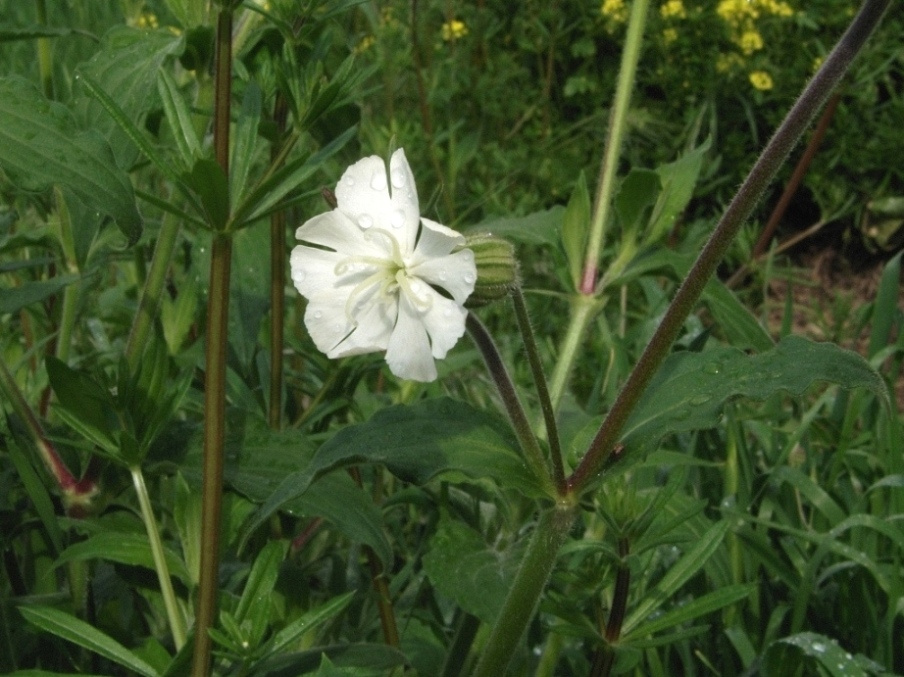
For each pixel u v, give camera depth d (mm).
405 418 217
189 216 197
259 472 236
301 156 198
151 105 244
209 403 201
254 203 197
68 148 199
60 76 342
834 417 363
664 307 406
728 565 299
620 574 235
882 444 338
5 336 333
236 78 269
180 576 216
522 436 215
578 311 305
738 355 220
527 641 285
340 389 293
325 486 237
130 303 349
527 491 214
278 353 274
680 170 309
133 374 236
